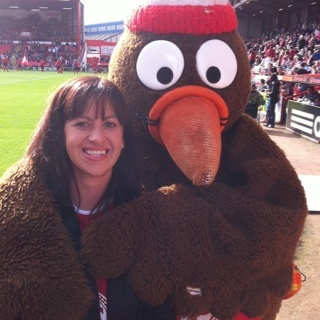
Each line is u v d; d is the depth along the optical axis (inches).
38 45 2682.1
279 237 83.5
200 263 79.3
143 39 90.7
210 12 89.4
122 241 76.0
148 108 89.9
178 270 77.6
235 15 96.5
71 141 73.8
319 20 1233.4
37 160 77.2
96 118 73.6
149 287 75.9
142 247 78.0
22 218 72.1
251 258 81.1
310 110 512.7
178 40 88.9
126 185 82.5
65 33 2763.3
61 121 75.2
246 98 96.3
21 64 2362.2
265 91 666.8
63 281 70.4
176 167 94.9
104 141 74.0
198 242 79.7
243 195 88.7
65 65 2493.8
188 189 85.7
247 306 84.0
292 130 576.7
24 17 2827.3
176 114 85.0
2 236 71.2
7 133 482.3
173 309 80.1
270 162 92.5
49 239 71.9
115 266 75.0
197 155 80.9
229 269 81.0
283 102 658.8
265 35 1632.6
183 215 80.3
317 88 557.0
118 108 74.8
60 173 76.0
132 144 81.8
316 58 832.3
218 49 89.2
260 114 648.4
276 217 84.6
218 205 87.6
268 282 88.1
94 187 78.7
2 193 74.9
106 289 76.1
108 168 75.9
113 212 78.0
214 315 81.0
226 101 91.9
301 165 382.6
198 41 89.3
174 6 89.2
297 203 91.4
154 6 90.0
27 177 75.8
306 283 179.5
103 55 2356.1
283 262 86.0
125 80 91.8
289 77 553.6
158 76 88.2
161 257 77.5
